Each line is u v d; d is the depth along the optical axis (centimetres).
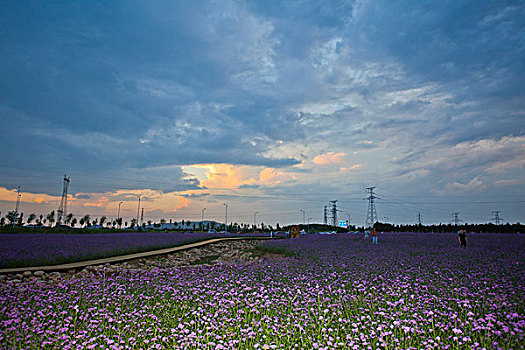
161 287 1130
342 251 2389
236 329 717
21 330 705
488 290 974
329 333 681
